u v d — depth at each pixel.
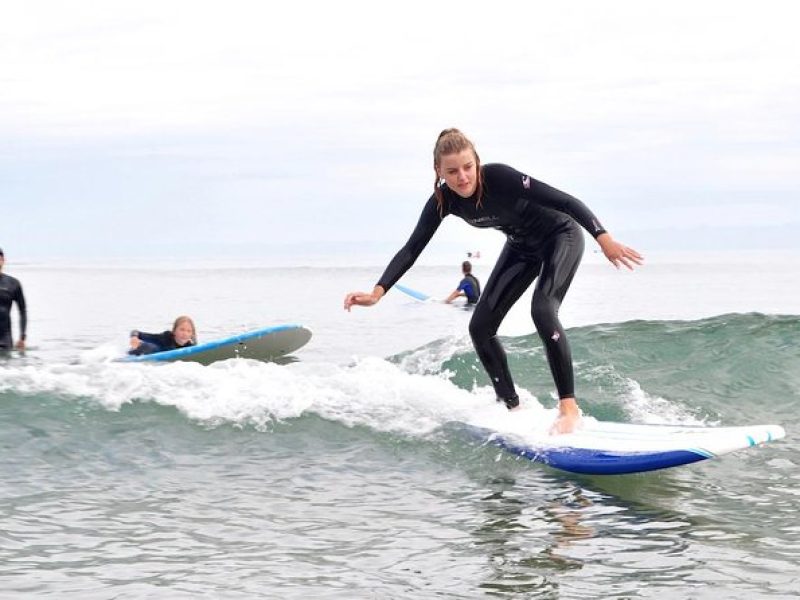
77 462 4.67
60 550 3.50
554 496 4.34
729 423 5.98
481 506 4.17
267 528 3.81
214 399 5.71
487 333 5.66
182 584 3.18
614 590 3.13
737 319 8.47
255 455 4.95
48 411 5.28
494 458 4.99
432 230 5.49
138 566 3.35
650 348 7.75
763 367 7.11
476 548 3.57
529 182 5.16
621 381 6.85
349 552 3.52
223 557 3.46
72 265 89.94
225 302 23.33
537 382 6.91
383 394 6.12
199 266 79.00
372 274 49.62
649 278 39.38
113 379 5.95
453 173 5.12
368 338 13.71
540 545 3.61
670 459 4.43
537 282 5.30
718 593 3.11
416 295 20.80
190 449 4.98
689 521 3.94
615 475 4.69
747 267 59.59
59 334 14.66
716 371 7.07
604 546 3.59
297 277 45.03
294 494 4.33
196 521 3.89
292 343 10.70
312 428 5.38
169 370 6.31
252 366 6.79
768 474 4.75
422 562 3.41
